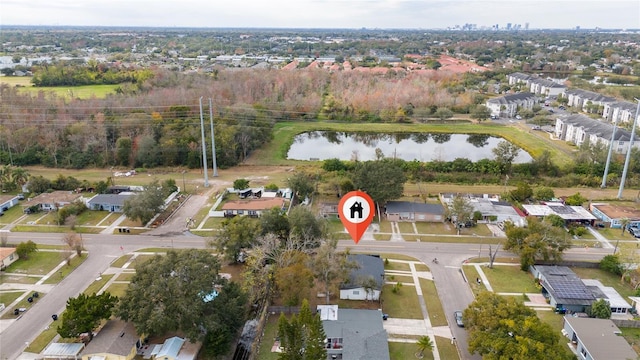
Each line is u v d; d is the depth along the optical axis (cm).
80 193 11225
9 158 13362
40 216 10131
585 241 9106
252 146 14988
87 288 7400
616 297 6925
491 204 10519
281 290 6588
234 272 7800
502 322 5438
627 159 11119
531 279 7756
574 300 6762
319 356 5053
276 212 8469
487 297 5859
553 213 9906
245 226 7975
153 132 14088
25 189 11275
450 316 6750
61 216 9669
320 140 17662
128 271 7925
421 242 9100
